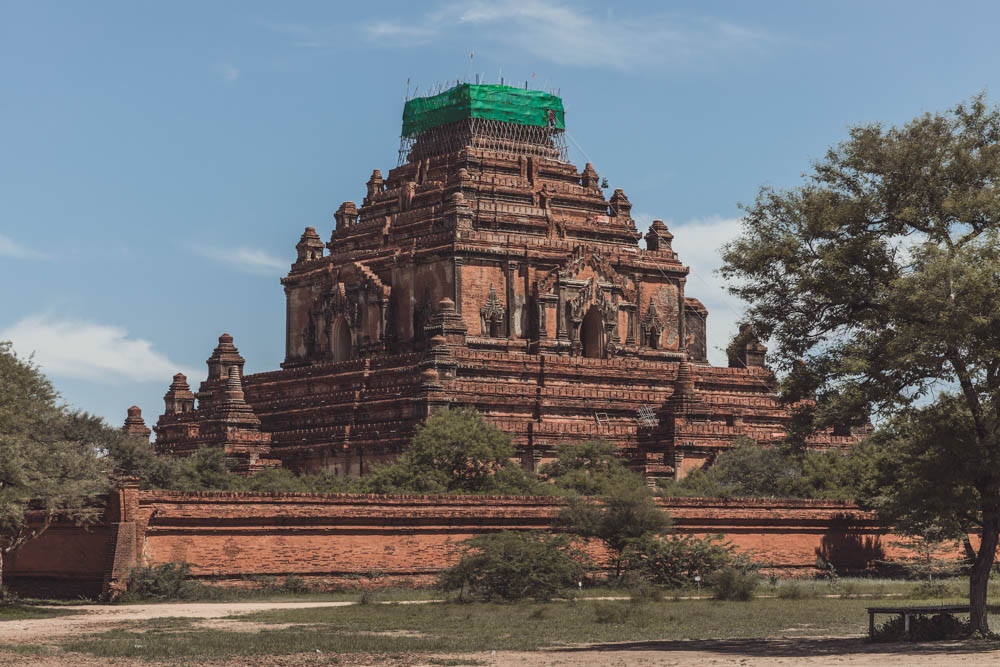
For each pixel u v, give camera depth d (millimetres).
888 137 42625
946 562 75125
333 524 62531
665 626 46938
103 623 47344
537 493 79938
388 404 100688
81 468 58656
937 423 41406
